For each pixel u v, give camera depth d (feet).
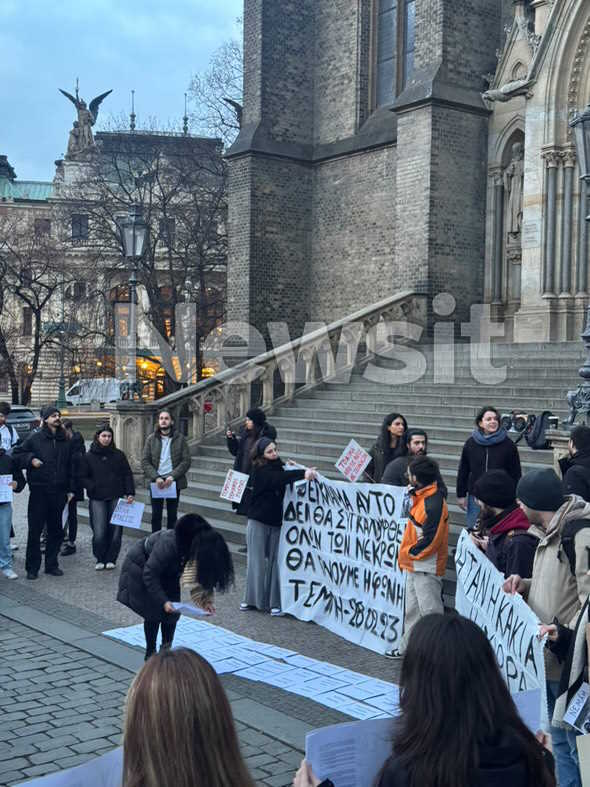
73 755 18.16
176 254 114.01
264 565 30.32
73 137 196.24
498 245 67.87
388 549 25.99
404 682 8.46
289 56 81.05
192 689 7.84
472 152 67.62
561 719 13.53
